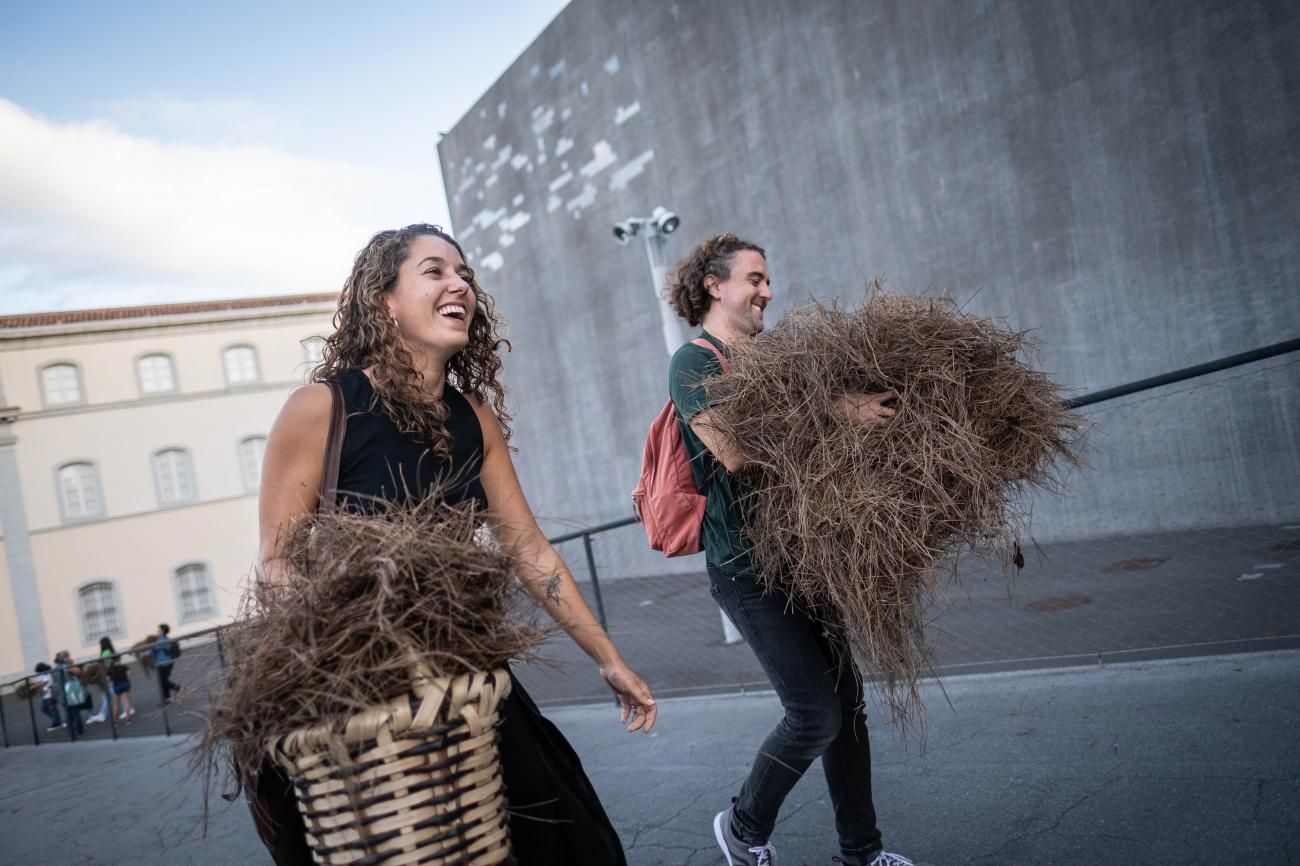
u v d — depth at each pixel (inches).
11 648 982.4
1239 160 290.4
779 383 76.7
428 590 46.3
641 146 506.3
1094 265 327.9
